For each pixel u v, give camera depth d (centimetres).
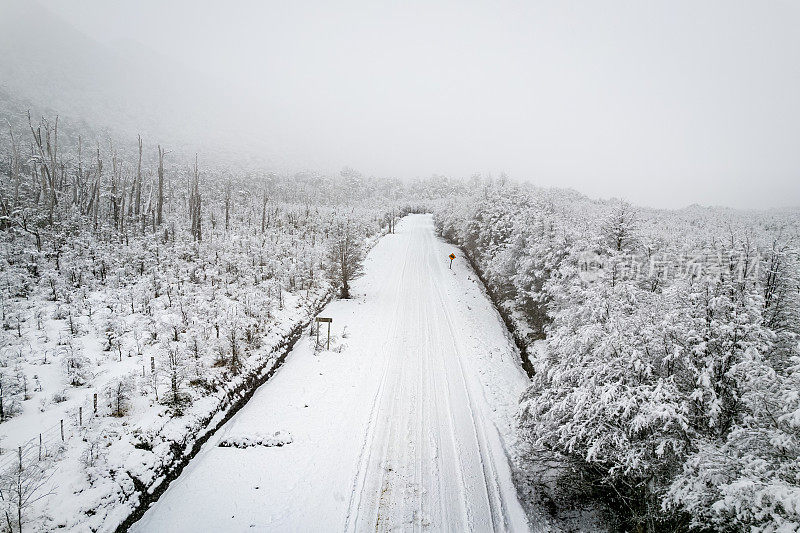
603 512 1058
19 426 1005
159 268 2344
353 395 1590
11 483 800
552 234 2361
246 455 1205
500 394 1683
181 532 922
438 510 1033
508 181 5378
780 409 741
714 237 1670
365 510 1020
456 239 5747
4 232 2258
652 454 902
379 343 2120
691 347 893
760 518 629
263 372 1672
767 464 651
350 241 2925
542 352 2002
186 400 1282
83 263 2181
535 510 1064
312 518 988
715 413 812
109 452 991
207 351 1547
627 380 962
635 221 1981
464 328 2417
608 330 1061
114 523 875
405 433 1362
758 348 845
